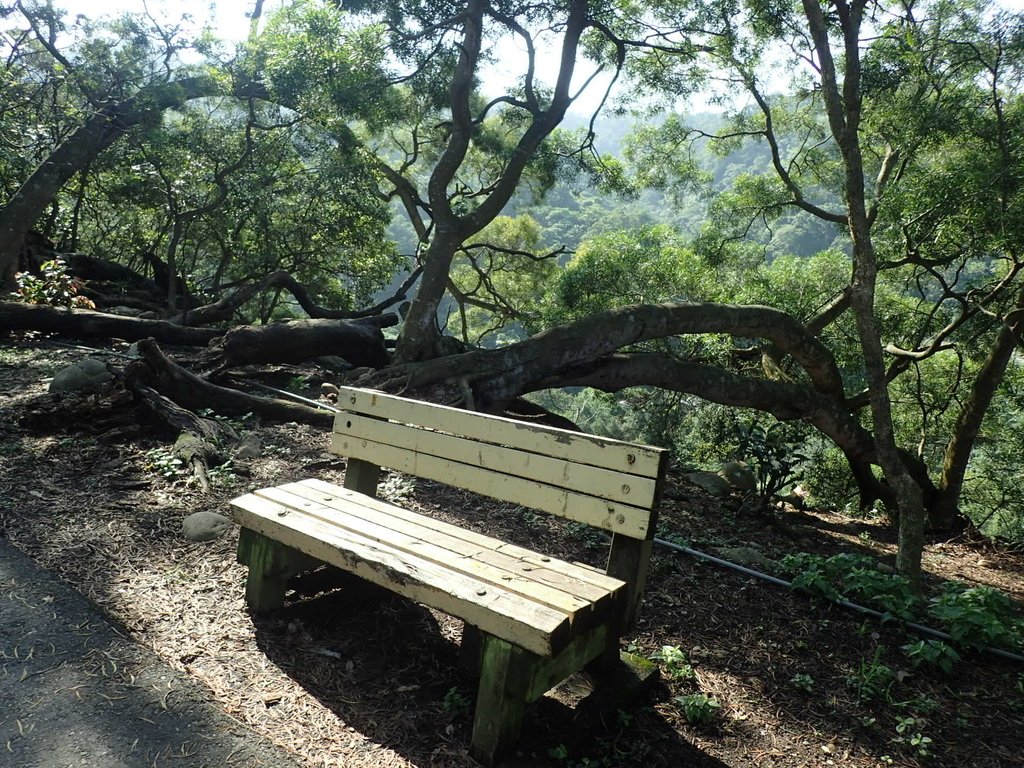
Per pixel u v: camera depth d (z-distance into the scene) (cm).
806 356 846
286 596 336
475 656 289
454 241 835
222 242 1733
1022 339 934
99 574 334
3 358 775
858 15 516
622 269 1245
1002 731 304
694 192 1495
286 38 935
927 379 1520
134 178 1573
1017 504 1580
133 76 1263
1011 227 771
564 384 734
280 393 696
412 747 243
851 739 283
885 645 371
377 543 278
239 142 1503
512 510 493
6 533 364
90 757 217
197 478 460
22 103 1348
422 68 968
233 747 228
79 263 1464
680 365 773
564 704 270
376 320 1024
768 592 426
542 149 1375
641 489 269
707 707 280
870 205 1110
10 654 262
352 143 1487
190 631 296
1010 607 400
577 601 239
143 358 572
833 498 1459
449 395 652
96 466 471
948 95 852
